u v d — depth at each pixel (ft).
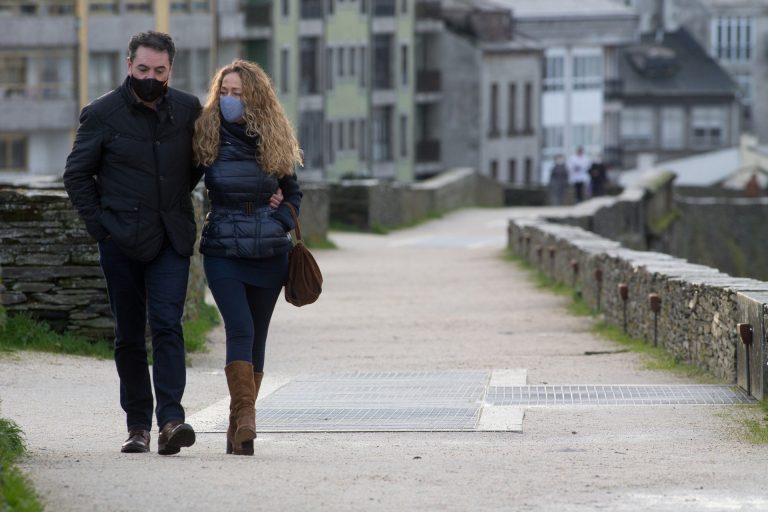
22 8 599.98
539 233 259.39
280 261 83.71
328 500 67.56
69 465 76.59
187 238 81.97
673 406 101.81
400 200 414.21
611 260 170.40
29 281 133.08
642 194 428.56
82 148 80.64
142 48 80.18
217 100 81.82
